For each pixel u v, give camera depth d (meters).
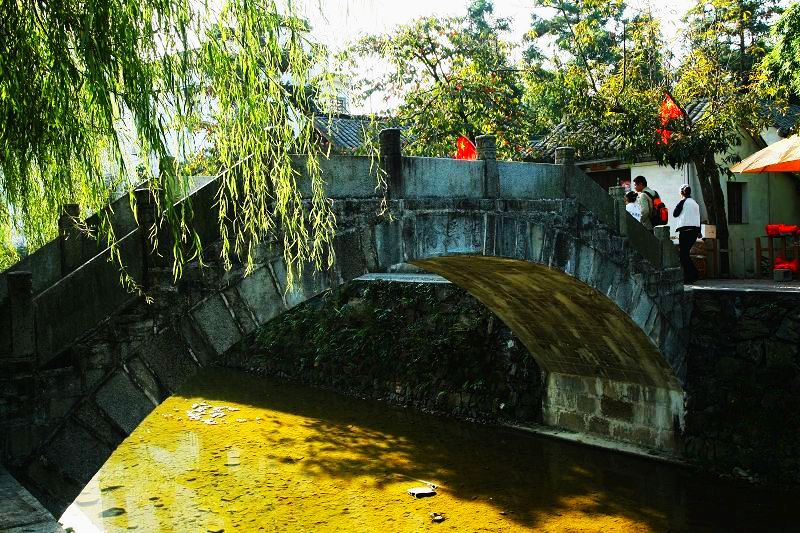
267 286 6.71
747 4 15.25
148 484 10.15
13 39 4.25
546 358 12.79
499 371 13.51
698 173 15.71
